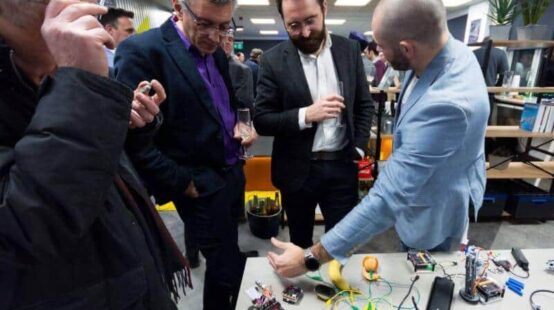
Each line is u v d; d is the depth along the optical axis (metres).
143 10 5.30
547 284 0.91
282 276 0.95
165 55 1.10
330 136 1.42
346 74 1.42
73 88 0.40
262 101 1.46
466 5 7.90
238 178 1.45
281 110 1.47
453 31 9.05
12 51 0.44
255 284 0.93
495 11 3.23
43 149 0.38
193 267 2.12
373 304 0.85
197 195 1.26
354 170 1.54
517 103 2.98
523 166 2.82
